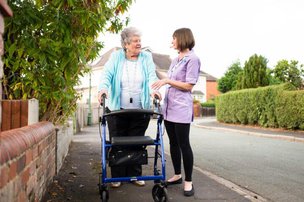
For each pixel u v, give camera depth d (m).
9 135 2.54
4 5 1.69
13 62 4.43
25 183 2.79
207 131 18.17
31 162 3.10
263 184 5.48
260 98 18.59
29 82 4.59
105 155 3.90
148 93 4.81
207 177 5.57
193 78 4.51
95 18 4.50
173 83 4.47
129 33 4.68
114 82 4.76
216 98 26.06
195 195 4.43
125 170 4.75
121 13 5.95
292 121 15.86
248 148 10.24
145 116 4.49
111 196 4.35
